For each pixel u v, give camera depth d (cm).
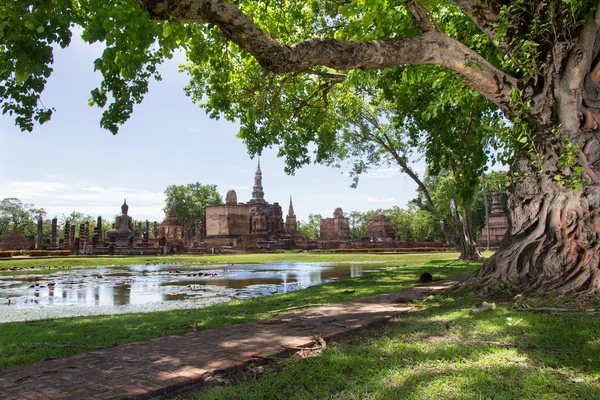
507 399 306
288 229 7181
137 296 1352
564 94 763
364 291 1063
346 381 362
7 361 460
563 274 714
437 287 1054
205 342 512
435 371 374
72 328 688
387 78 1270
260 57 679
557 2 748
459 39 1109
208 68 1423
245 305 940
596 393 304
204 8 625
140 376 378
